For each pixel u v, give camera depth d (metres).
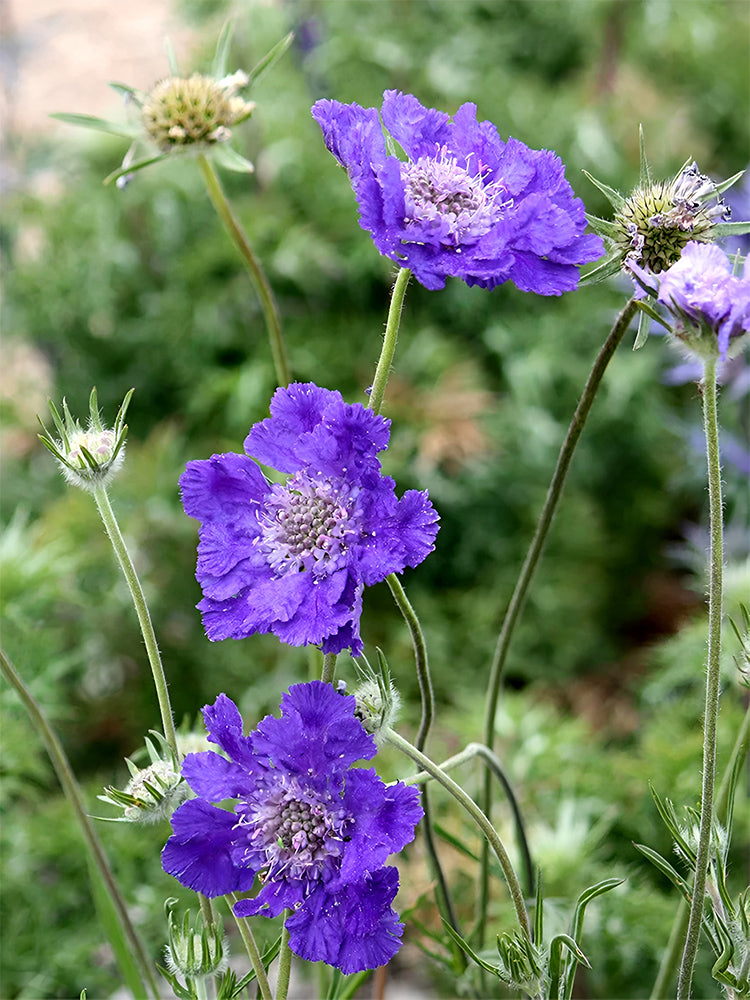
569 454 0.58
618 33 1.34
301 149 1.25
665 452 1.29
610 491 1.30
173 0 1.40
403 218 0.51
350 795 0.49
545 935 0.66
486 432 1.23
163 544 1.18
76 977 0.84
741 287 0.48
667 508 1.29
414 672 1.16
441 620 1.20
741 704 0.90
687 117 1.42
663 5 1.34
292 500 0.50
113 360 1.32
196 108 0.65
